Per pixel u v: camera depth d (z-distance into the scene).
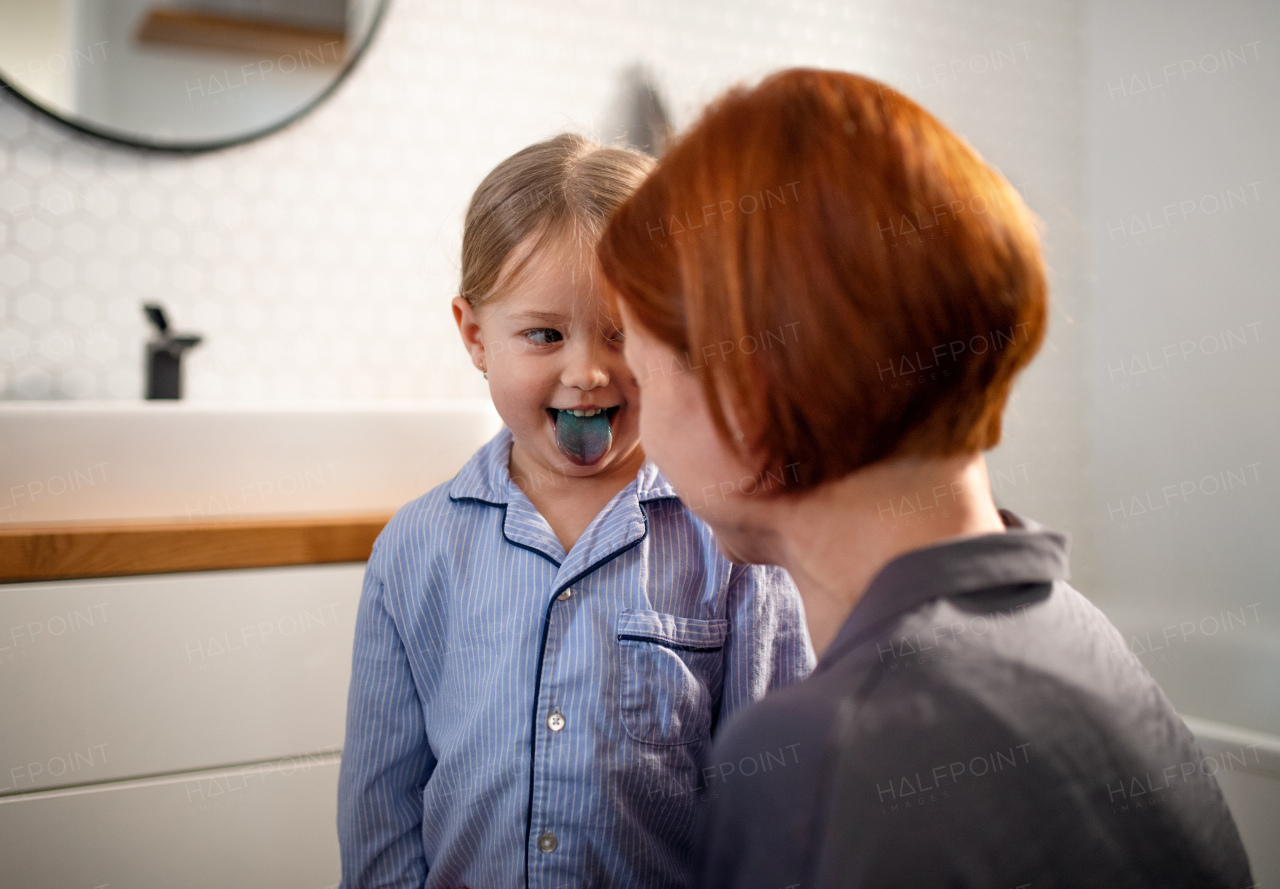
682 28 1.72
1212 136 1.76
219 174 1.44
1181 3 1.82
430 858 0.70
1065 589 0.44
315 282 1.50
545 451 0.70
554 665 0.65
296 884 1.06
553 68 1.64
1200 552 1.77
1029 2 2.00
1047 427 2.00
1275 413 1.64
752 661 0.68
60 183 1.35
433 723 0.71
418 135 1.56
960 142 0.40
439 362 1.58
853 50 1.85
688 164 0.41
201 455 1.06
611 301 0.51
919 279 0.36
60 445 1.01
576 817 0.63
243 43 1.43
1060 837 0.35
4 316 1.33
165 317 1.27
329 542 1.07
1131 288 1.94
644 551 0.69
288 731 1.06
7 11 1.30
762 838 0.35
